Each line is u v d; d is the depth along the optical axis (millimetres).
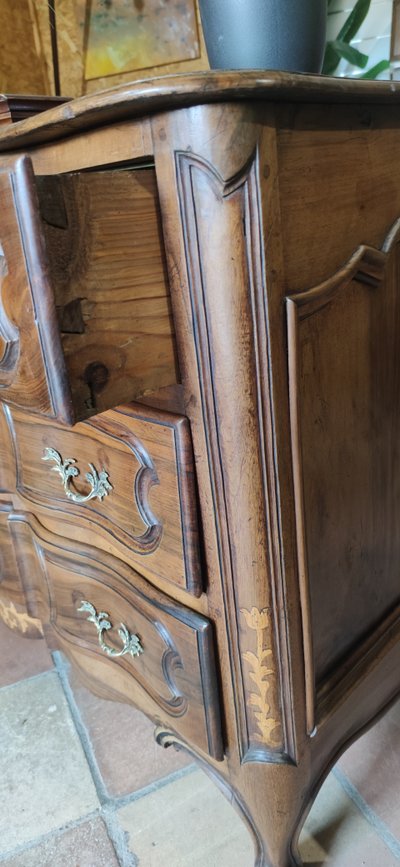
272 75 355
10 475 803
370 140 488
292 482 487
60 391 357
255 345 425
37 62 1064
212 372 439
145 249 401
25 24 1030
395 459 671
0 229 338
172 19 956
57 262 336
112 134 422
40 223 321
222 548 508
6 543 899
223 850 719
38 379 367
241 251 396
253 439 453
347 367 538
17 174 312
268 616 521
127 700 780
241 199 384
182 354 447
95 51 1026
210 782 812
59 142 475
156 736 769
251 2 580
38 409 381
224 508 489
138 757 863
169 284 425
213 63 651
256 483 468
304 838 727
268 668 542
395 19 854
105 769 847
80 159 461
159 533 552
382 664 715
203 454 479
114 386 397
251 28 594
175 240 407
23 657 1087
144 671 675
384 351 590
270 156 389
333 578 605
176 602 583
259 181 385
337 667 658
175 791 803
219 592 533
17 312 357
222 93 349
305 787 622
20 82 1051
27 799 812
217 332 422
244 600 518
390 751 839
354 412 567
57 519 732
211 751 617
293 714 569
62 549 734
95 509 639
